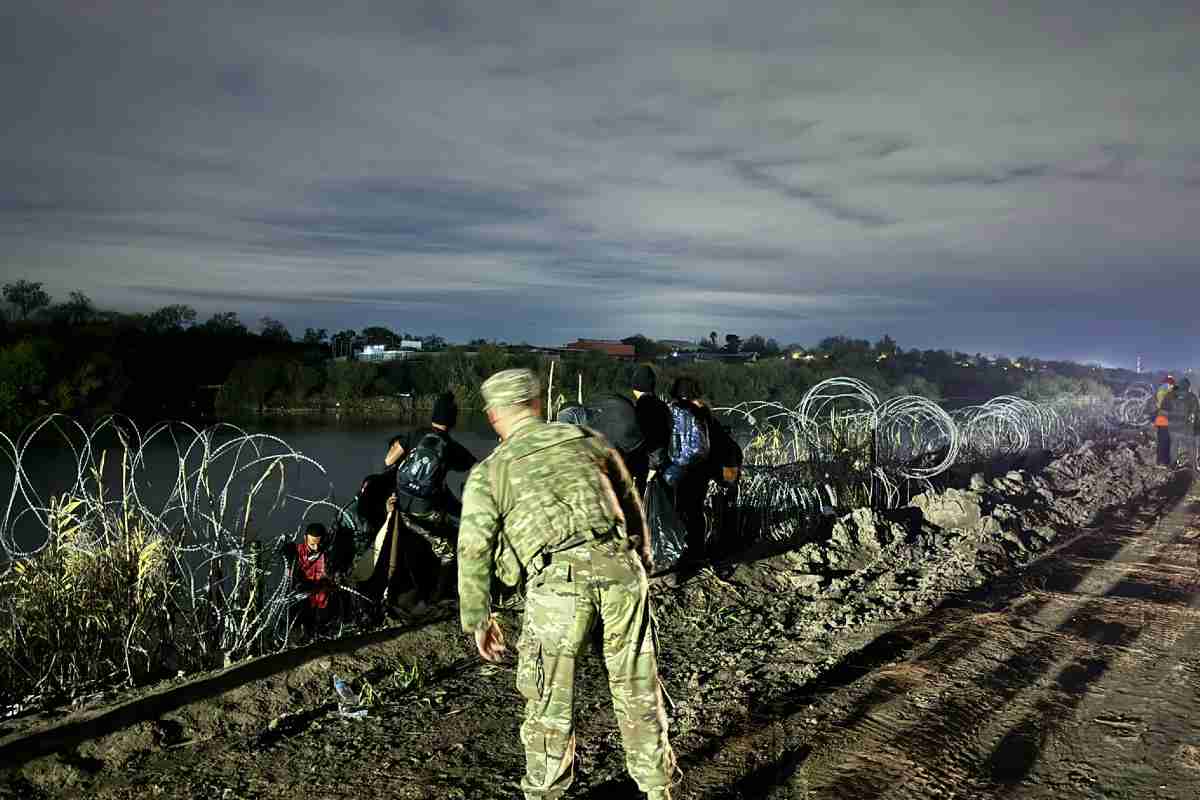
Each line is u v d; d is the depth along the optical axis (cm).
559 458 360
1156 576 866
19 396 2403
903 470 1277
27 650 539
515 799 398
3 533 585
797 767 436
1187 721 498
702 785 416
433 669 564
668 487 779
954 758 449
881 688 543
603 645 360
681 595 725
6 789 398
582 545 350
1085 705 522
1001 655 611
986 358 5481
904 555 913
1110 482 1518
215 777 418
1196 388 2820
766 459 1176
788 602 740
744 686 545
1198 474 1742
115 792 403
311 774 421
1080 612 728
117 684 544
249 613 627
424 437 695
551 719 346
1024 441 1888
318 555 683
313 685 524
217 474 834
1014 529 1042
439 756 441
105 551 590
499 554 364
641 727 356
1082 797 409
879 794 409
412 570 679
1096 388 4544
